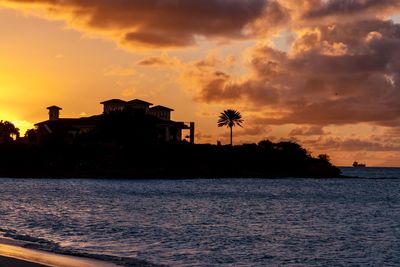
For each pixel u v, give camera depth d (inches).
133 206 3223.4
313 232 2074.3
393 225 2381.9
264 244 1713.8
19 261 1078.4
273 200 4116.6
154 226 2124.8
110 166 7854.3
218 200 3996.1
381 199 4434.1
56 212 2635.3
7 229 1851.6
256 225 2300.7
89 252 1401.3
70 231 1866.4
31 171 7662.4
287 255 1519.4
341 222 2502.5
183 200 3897.6
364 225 2374.5
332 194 5177.2
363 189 6397.6
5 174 7598.4
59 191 4682.6
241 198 4296.3
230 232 2007.9
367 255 1539.1
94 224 2118.6
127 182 6894.7
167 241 1704.0
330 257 1501.0
